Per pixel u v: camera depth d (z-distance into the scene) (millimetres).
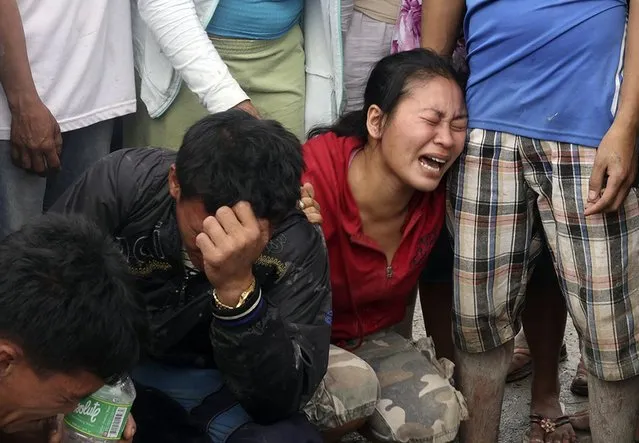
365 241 2518
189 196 1962
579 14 2367
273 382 2041
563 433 2908
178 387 2240
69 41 2719
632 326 2465
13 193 2732
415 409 2467
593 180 2361
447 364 2619
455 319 2631
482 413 2699
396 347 2650
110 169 2201
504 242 2533
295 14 2934
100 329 1588
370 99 2498
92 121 2818
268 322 2000
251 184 1920
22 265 1576
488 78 2465
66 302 1564
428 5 2646
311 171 2518
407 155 2416
